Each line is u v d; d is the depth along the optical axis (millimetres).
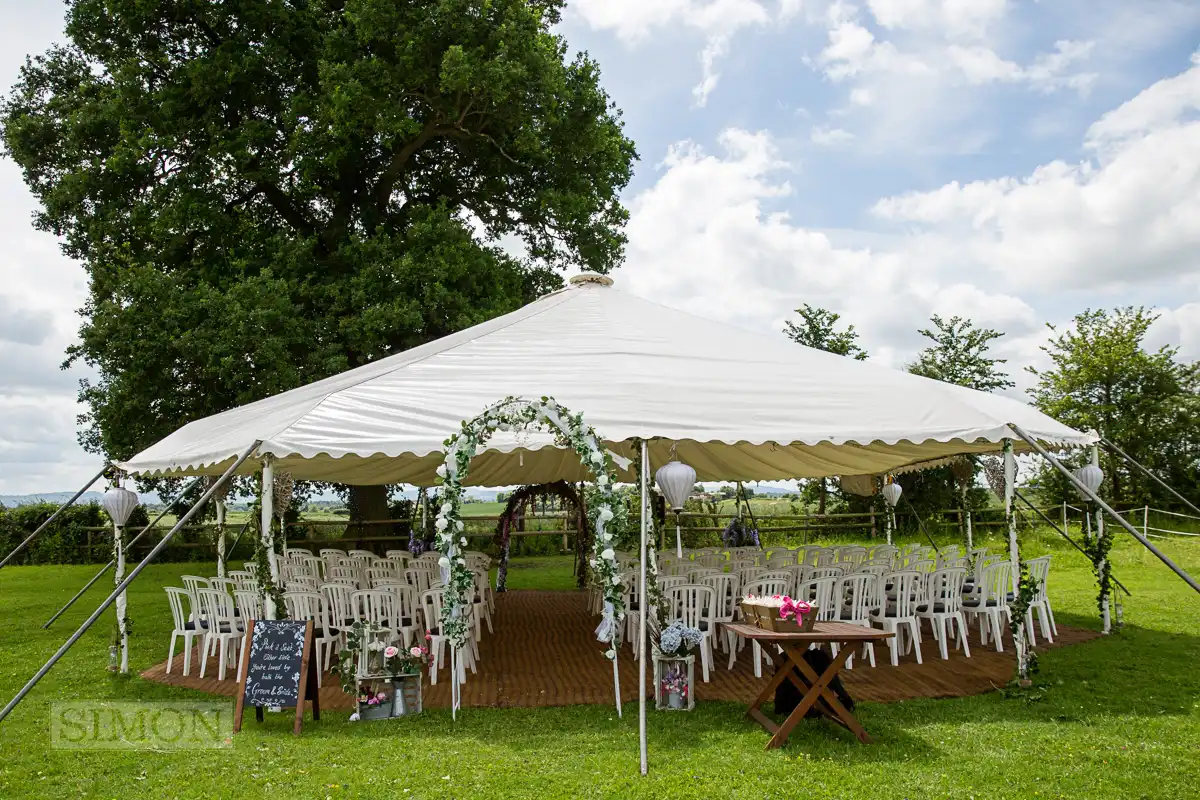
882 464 12023
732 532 12641
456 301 13750
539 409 5793
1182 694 5820
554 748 4750
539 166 16328
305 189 14461
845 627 5172
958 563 7582
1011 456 6406
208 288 12930
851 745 4688
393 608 6844
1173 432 18469
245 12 13906
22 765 4633
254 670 5371
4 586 14664
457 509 5828
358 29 13438
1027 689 5824
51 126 14969
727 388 6578
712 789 3996
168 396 13047
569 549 19359
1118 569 13023
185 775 4387
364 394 6629
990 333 20438
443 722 5445
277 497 9945
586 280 9289
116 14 14039
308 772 4375
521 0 14188
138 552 18688
